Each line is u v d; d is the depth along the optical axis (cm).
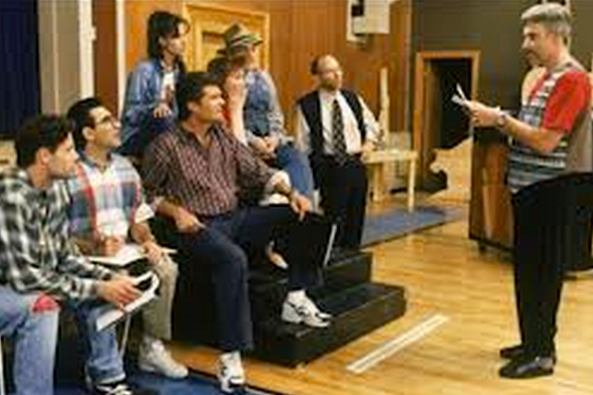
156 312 313
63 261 274
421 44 941
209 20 634
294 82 760
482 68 900
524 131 294
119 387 292
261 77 437
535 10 298
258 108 432
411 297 452
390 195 886
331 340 351
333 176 461
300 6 758
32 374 252
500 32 883
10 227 252
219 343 312
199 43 624
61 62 525
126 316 285
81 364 317
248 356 342
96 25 551
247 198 353
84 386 301
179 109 329
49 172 261
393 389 311
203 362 336
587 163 294
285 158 414
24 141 258
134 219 314
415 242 621
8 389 274
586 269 507
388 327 393
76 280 265
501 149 557
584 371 334
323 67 481
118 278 276
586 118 293
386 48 909
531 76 629
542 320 319
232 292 303
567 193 298
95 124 300
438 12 923
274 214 334
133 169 320
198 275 345
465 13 905
